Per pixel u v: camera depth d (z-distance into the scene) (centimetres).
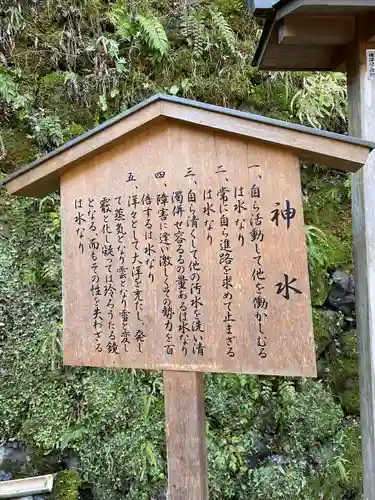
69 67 349
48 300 318
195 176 189
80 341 205
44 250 322
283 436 321
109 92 353
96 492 304
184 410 193
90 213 205
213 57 375
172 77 368
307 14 218
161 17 379
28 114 331
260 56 268
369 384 229
